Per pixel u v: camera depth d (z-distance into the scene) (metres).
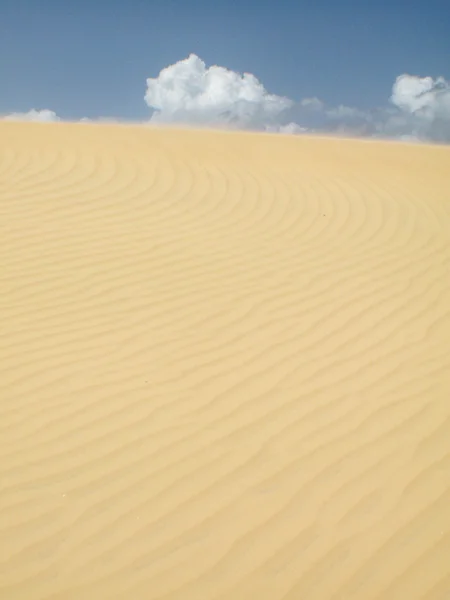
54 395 5.50
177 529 4.26
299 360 6.11
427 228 9.27
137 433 5.10
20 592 3.83
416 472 4.74
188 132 13.70
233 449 4.95
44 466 4.75
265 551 4.12
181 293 7.24
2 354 6.04
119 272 7.63
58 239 8.35
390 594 3.85
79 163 10.90
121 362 5.98
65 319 6.64
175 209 9.48
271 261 8.10
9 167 10.52
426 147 14.06
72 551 4.10
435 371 5.96
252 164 11.66
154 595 3.83
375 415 5.35
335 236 8.89
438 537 4.21
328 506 4.45
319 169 11.69
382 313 6.97
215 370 5.92
